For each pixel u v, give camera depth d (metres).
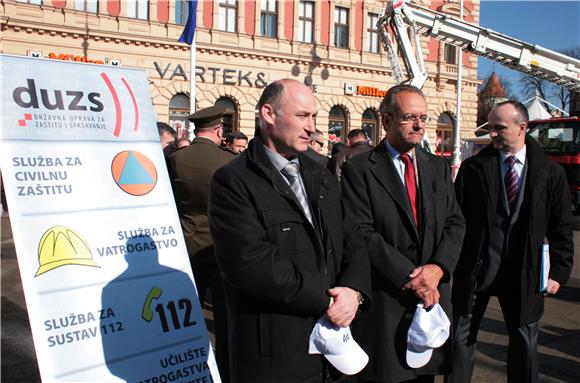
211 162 3.96
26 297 2.25
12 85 2.39
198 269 4.01
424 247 2.78
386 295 2.75
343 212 2.59
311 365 2.32
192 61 16.05
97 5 19.59
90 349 2.38
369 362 2.75
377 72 26.33
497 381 3.93
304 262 2.26
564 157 12.97
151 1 20.52
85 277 2.43
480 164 3.30
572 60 13.41
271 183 2.27
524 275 3.18
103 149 2.62
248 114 22.98
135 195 2.69
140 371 2.52
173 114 21.42
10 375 3.84
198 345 2.74
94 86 2.66
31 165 2.37
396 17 14.40
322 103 25.05
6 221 10.16
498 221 3.26
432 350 2.77
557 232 3.30
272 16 23.77
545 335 4.91
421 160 2.94
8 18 17.73
